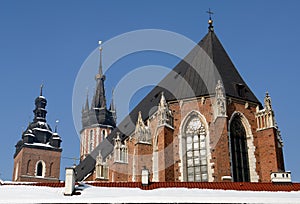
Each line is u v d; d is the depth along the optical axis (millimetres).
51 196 45594
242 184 51344
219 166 60344
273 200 44656
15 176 129500
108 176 77812
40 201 44562
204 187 49844
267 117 64688
